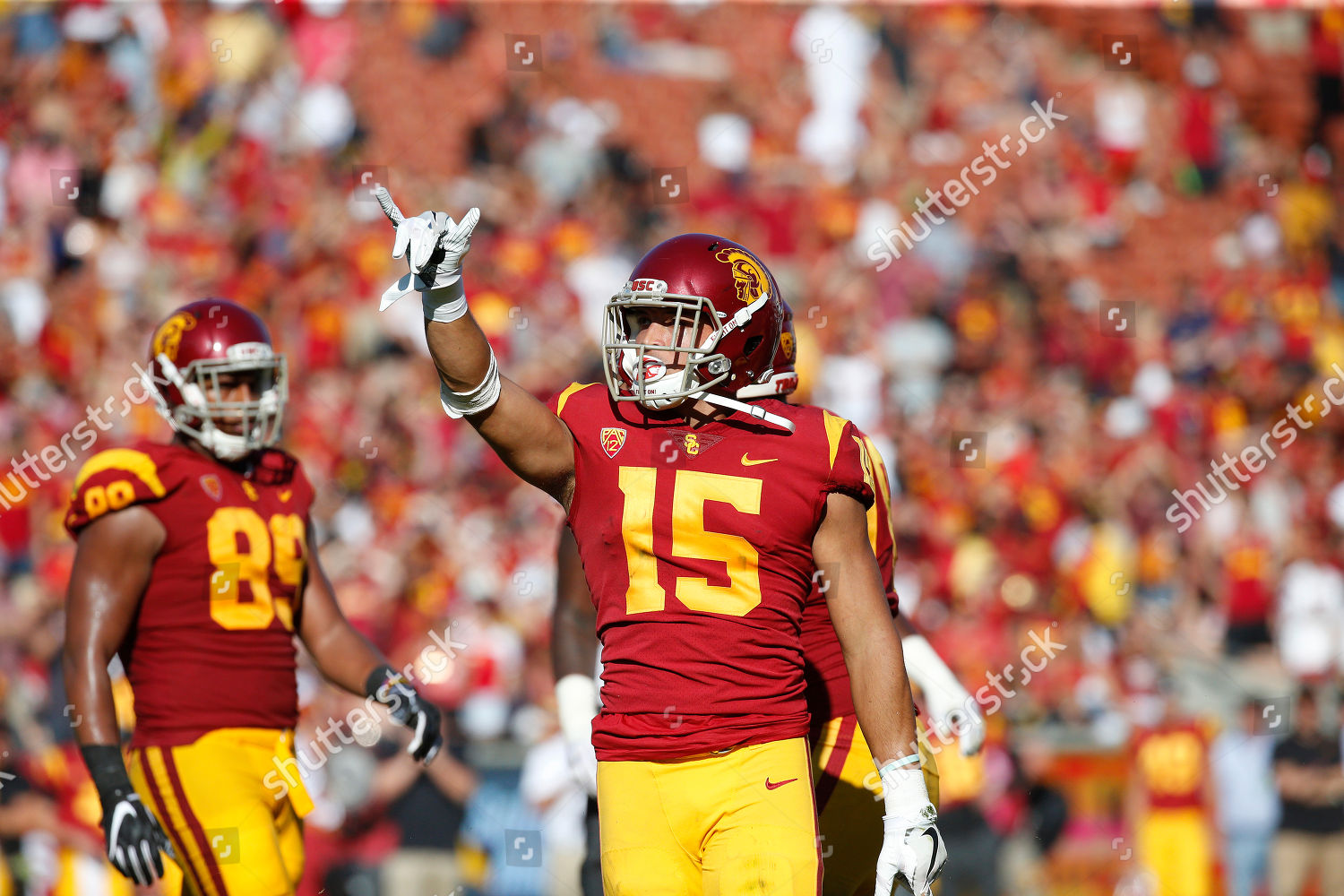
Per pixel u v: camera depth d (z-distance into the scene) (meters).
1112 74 35.47
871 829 9.70
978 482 26.05
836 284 31.17
